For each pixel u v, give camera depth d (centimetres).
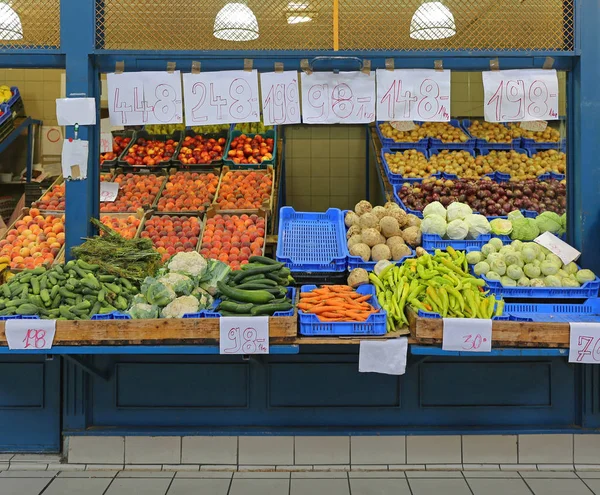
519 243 298
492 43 340
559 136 537
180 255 275
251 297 246
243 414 298
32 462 294
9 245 353
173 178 489
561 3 296
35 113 662
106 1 311
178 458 295
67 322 234
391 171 464
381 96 291
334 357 297
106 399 299
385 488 272
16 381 298
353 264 299
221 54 289
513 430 295
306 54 289
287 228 338
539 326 231
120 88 288
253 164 514
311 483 278
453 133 532
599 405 296
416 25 333
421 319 232
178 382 298
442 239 322
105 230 290
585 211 296
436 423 298
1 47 292
